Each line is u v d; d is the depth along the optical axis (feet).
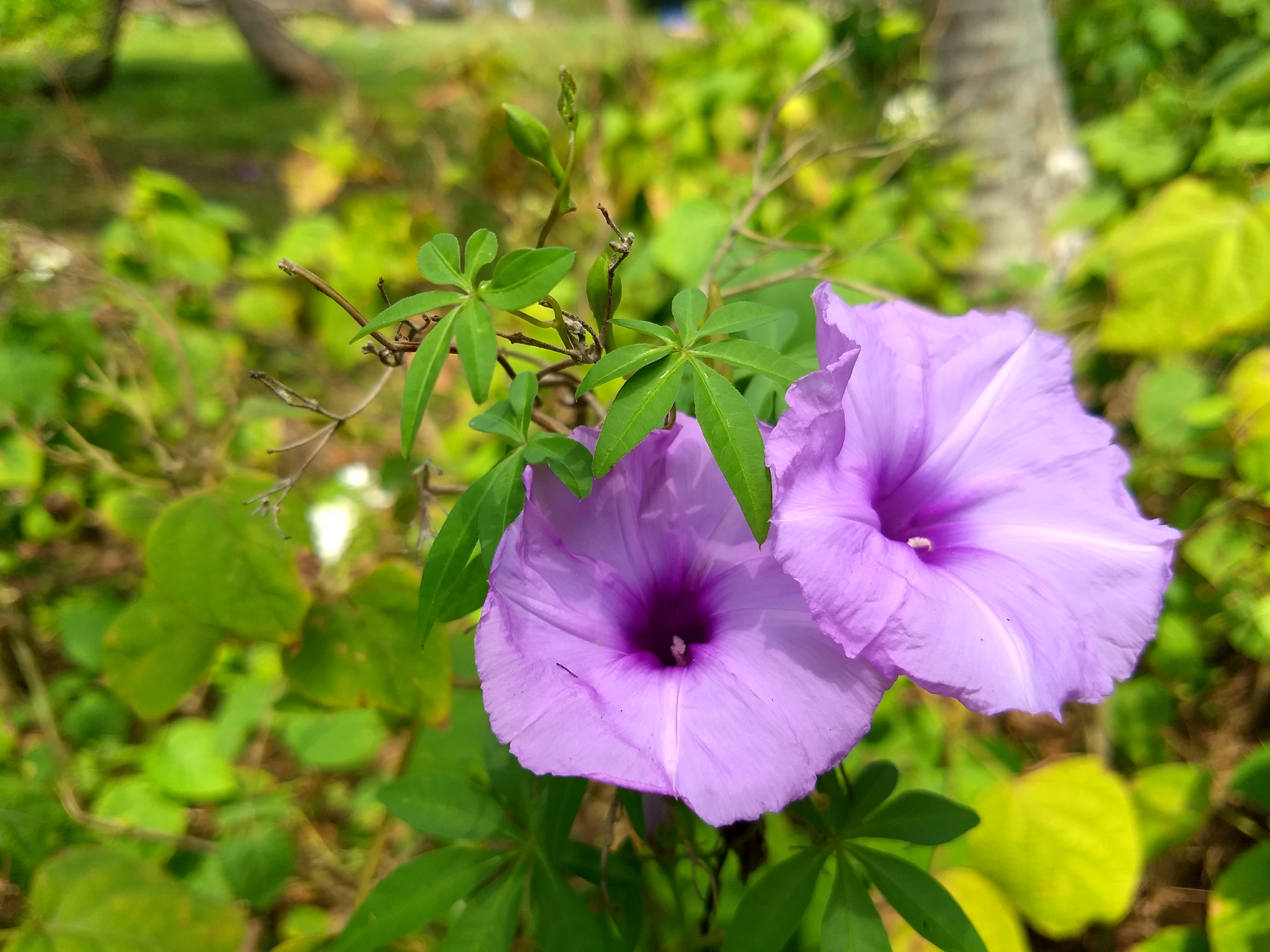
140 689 0.83
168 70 5.02
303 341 1.55
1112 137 1.36
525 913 0.88
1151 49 1.61
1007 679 0.48
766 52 1.58
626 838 0.71
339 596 0.81
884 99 1.93
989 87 1.65
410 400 0.48
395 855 1.15
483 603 0.57
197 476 1.03
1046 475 0.59
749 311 0.53
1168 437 1.12
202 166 3.48
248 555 0.77
